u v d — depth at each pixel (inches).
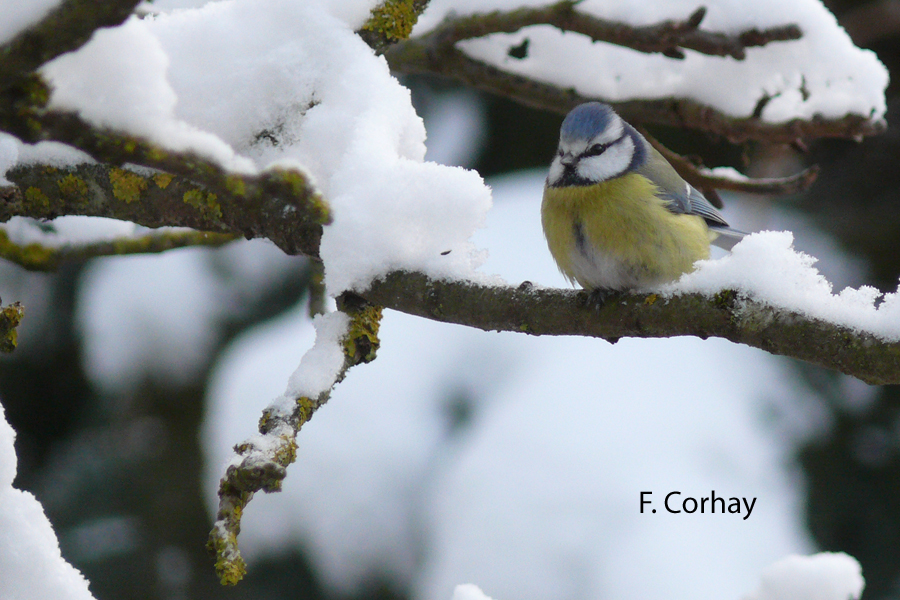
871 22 388.2
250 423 355.6
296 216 168.6
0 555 126.6
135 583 348.2
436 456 340.5
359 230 156.3
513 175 432.1
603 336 159.5
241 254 380.2
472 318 159.0
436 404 354.0
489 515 325.7
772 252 145.6
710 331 149.2
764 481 345.7
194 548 356.5
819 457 354.6
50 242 220.7
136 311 366.0
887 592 346.3
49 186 180.9
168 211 178.5
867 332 135.4
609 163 232.7
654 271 229.0
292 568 327.6
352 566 323.9
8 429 131.3
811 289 144.5
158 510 359.9
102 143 108.5
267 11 180.2
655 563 316.2
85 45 107.0
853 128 271.9
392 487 331.6
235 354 377.7
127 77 109.5
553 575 311.7
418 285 157.9
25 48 97.4
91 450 372.8
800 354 141.4
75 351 370.0
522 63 288.4
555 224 238.1
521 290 159.3
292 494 329.4
